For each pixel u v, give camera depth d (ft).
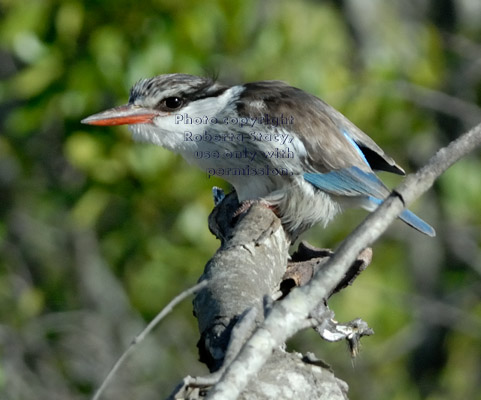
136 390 44.93
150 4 36.17
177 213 41.27
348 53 46.19
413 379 51.67
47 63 36.81
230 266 16.81
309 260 19.70
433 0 51.29
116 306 46.60
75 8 36.37
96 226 46.93
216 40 39.63
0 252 46.88
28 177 45.21
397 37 47.01
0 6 39.91
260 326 12.09
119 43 36.09
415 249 50.88
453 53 50.01
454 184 47.42
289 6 41.37
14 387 42.78
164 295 45.34
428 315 48.70
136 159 37.88
